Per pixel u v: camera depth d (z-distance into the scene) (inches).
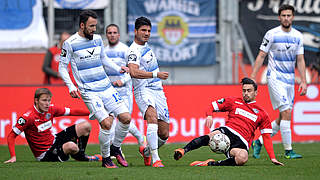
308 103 1526.8
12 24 1685.5
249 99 877.2
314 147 1353.3
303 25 1691.7
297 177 711.1
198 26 1691.7
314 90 1526.8
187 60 1696.6
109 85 846.5
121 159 883.4
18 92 1507.1
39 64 1688.0
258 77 1678.2
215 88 1526.8
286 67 1071.0
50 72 1617.9
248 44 1707.7
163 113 880.9
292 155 1051.3
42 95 928.9
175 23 1688.0
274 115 1525.6
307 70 1657.2
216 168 814.5
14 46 1683.1
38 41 1685.5
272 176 717.9
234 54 1704.0
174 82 1699.1
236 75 1699.1
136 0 1673.2
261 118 874.1
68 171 773.3
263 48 1075.3
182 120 1517.0
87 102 826.2
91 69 826.2
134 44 853.2
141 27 844.6
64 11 1683.1
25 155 1153.4
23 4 1685.5
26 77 1686.8
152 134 839.1
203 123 1519.4
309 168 828.0
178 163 946.7
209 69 1705.2
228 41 1701.5
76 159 981.8
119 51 1161.4
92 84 826.8
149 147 847.7
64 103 1494.8
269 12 1713.8
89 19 811.4
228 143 856.9
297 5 1700.3
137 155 1156.5
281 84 1066.1
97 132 1507.1
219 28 1701.5
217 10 1695.4
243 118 874.8
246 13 1710.1
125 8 1673.2
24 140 1505.9
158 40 1688.0
